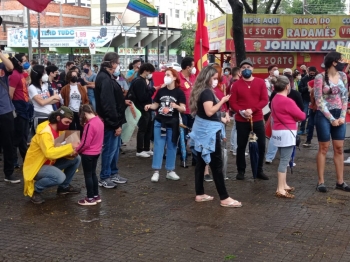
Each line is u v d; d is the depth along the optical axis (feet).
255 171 25.02
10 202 21.13
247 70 24.41
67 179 22.27
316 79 22.31
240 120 24.97
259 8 94.02
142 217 19.08
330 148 34.60
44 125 20.81
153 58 156.66
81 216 19.22
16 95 26.91
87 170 20.48
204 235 17.07
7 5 167.73
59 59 142.00
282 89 21.75
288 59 60.13
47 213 19.62
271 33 58.59
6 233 17.30
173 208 20.30
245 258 15.03
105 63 22.66
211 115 19.36
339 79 22.26
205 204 20.92
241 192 22.91
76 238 16.80
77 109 32.07
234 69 31.07
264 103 24.79
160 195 22.36
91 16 189.78
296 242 16.39
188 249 15.78
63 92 32.19
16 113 26.91
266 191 23.11
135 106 30.37
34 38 143.23
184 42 167.63
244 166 25.49
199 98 19.77
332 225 18.13
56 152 20.25
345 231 17.49
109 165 23.63
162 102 24.40
